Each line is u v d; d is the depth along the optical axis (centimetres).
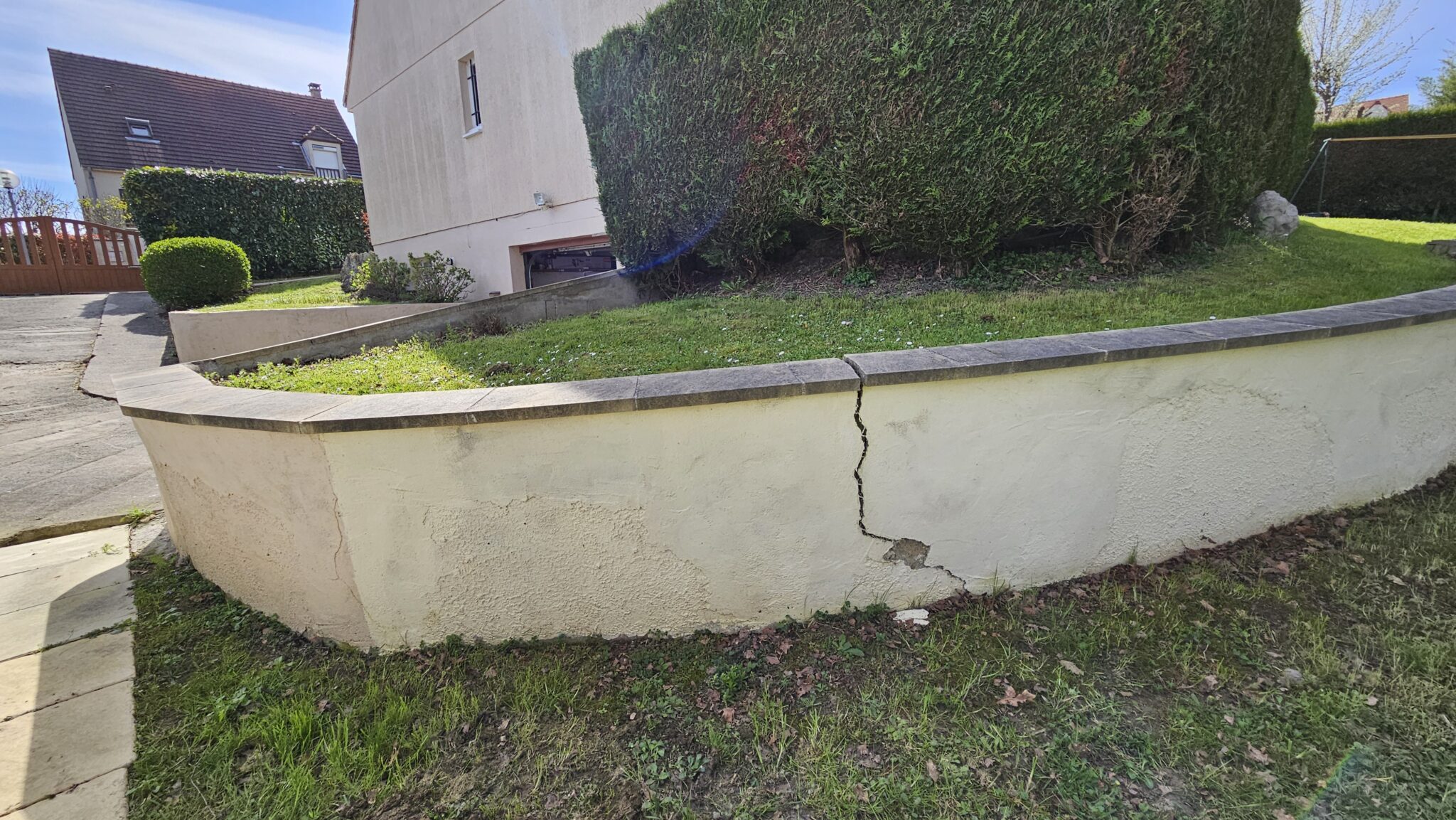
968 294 479
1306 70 724
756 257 625
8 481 471
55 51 2478
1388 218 983
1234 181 502
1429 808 167
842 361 250
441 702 228
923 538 257
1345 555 279
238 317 874
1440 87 1900
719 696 224
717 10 546
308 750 210
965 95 453
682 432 231
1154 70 427
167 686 247
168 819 185
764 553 250
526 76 922
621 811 182
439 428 229
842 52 488
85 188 2341
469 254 1134
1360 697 203
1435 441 335
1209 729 196
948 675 226
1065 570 275
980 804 176
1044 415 252
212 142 2594
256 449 252
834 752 197
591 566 248
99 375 770
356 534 247
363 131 1383
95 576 338
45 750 213
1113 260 494
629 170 647
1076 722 202
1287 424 289
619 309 598
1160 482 277
